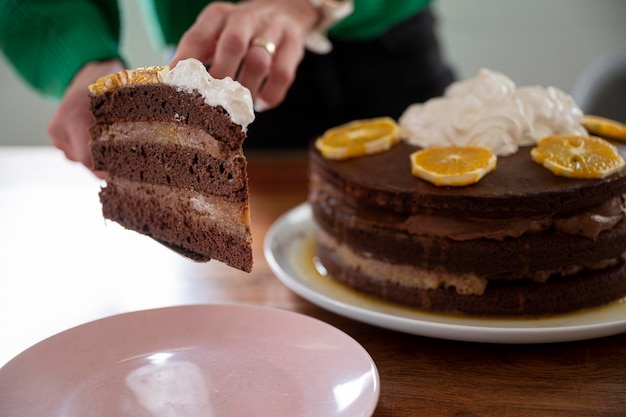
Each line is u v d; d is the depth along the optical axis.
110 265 0.69
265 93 0.66
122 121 0.56
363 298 0.63
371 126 0.70
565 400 0.48
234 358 0.51
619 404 0.48
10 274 0.67
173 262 0.69
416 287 0.60
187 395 0.47
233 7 0.65
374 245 0.61
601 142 0.61
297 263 0.69
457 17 1.58
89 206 0.84
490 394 0.49
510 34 1.58
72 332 0.52
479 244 0.58
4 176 0.94
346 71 0.99
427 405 0.48
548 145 0.61
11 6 0.77
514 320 0.58
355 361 0.48
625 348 0.54
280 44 0.66
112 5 0.85
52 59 0.77
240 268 0.53
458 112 0.66
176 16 0.90
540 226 0.58
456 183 0.58
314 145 0.70
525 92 0.67
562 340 0.53
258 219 0.79
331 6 0.72
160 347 0.52
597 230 0.58
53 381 0.48
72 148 0.70
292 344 0.51
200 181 0.53
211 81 0.52
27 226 0.78
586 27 1.56
